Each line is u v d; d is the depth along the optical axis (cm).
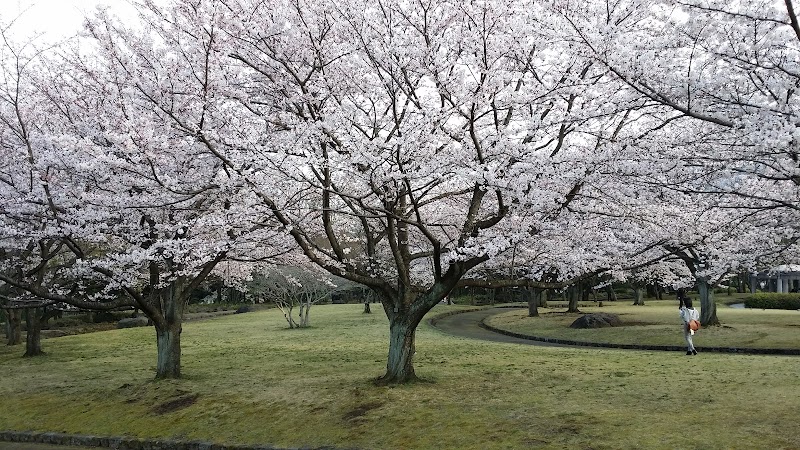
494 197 1249
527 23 826
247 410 1008
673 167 788
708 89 686
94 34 954
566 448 722
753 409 838
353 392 1047
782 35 639
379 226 1479
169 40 975
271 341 2050
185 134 936
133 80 919
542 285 1028
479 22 884
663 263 2000
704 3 636
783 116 633
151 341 2186
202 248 948
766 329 1958
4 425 1083
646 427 775
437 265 1016
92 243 1405
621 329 2183
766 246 1216
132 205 945
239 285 2177
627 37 704
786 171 679
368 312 3391
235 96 970
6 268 1408
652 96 698
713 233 1105
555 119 916
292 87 990
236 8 914
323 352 1684
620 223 1076
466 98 843
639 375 1161
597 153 838
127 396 1153
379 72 934
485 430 812
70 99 1075
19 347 2148
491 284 1041
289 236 1153
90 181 1028
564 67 898
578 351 1658
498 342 1980
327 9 899
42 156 948
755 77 711
